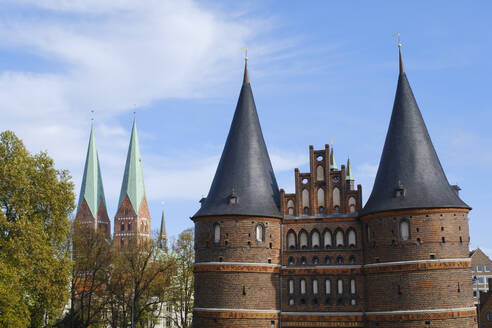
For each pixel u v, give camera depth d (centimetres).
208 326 5166
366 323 5122
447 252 4859
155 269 8181
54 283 5062
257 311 5144
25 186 5022
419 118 5356
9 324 4525
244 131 5688
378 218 5091
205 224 5366
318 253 5372
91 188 18212
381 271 5003
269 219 5369
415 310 4800
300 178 5562
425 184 5041
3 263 4609
